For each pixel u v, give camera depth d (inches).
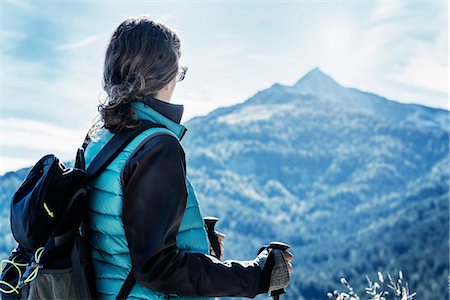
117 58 59.6
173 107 59.8
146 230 54.6
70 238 57.1
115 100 58.6
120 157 57.2
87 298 56.9
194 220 59.0
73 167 62.0
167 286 55.0
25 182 60.1
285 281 60.5
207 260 56.9
